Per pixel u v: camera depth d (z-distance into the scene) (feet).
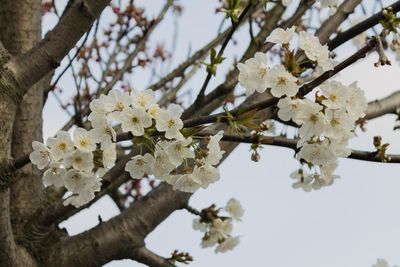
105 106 11.14
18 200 15.30
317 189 15.34
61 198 15.35
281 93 10.88
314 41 11.23
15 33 16.75
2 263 13.96
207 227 17.49
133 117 10.94
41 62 13.01
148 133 11.12
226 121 11.46
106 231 15.58
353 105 10.92
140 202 16.14
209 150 11.76
